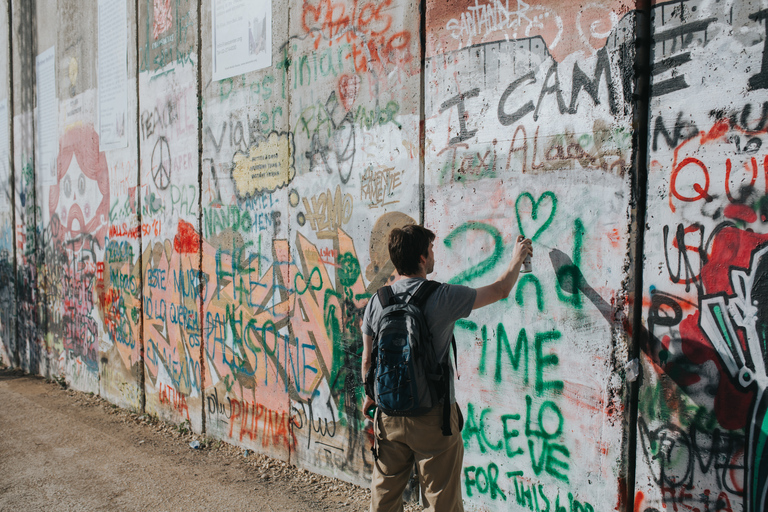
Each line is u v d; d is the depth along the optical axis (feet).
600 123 8.66
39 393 23.72
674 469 8.07
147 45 18.81
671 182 8.00
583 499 9.04
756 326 7.29
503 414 10.10
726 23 7.43
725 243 7.52
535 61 9.42
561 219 9.16
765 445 7.25
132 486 13.62
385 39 11.75
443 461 8.04
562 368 9.25
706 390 7.74
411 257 8.46
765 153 7.18
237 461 15.06
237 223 15.65
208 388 16.97
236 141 15.55
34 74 26.37
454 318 8.06
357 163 12.41
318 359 13.51
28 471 14.75
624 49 8.36
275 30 14.25
